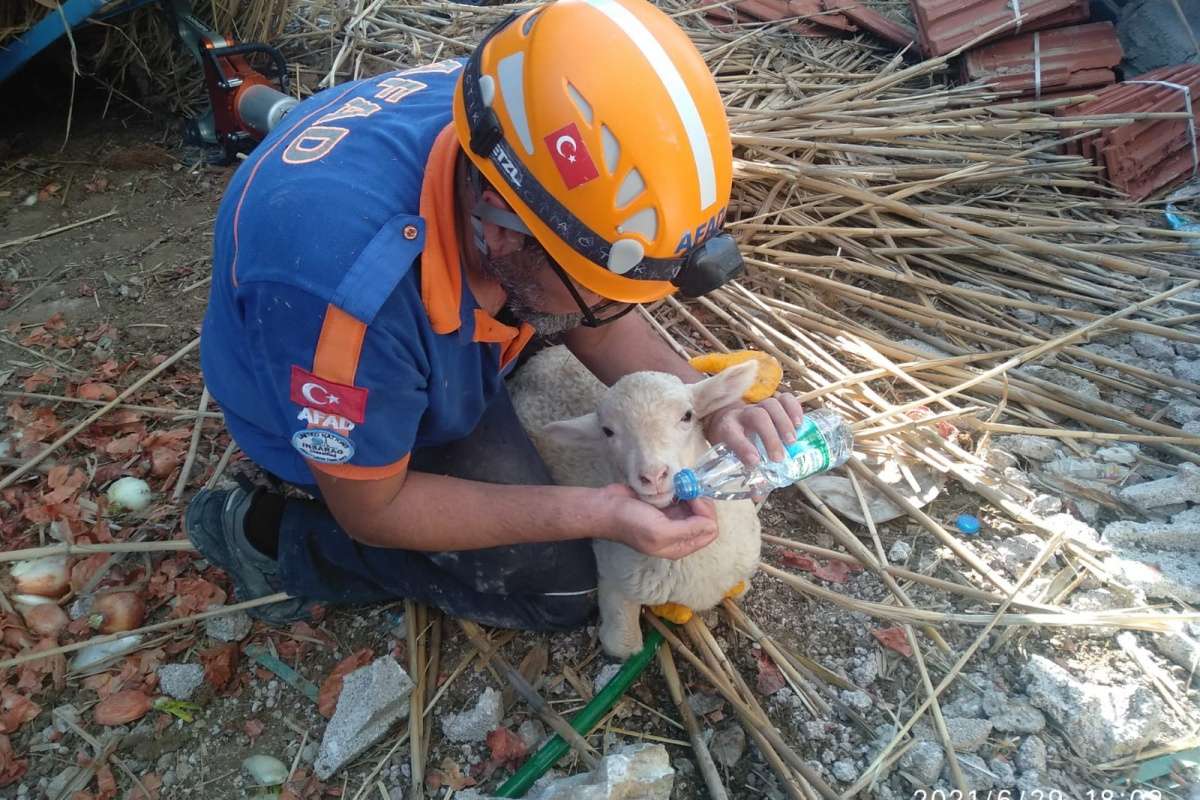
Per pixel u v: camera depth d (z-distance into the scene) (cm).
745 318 348
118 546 263
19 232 398
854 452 295
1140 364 330
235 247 176
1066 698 223
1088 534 267
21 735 231
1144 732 214
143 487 288
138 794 220
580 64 150
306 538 241
